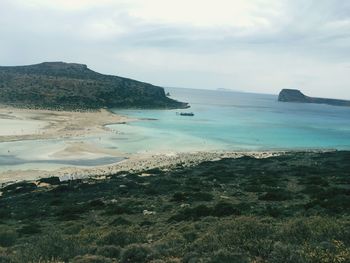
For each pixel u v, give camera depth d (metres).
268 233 14.14
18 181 48.28
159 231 19.11
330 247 11.63
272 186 37.28
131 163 61.19
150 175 48.62
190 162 61.72
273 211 23.98
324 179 40.34
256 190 35.16
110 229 19.59
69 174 52.53
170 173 49.78
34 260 12.70
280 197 30.30
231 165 55.72
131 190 38.00
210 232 15.18
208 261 10.98
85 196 36.25
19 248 15.71
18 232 22.11
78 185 42.41
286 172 47.66
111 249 13.23
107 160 63.28
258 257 11.46
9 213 29.61
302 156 64.19
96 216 27.03
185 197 32.06
